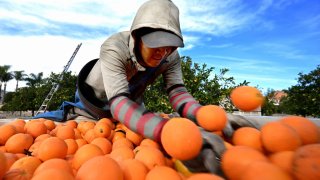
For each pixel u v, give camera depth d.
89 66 3.35
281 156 1.28
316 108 16.25
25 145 2.09
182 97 2.65
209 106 1.81
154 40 1.96
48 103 19.81
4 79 52.25
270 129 1.40
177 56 2.96
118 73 2.26
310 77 16.86
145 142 1.83
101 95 3.16
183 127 1.33
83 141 2.36
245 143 1.54
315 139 1.49
